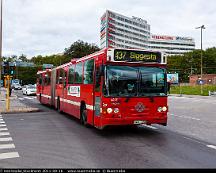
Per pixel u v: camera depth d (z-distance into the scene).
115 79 11.84
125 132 12.99
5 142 10.83
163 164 7.79
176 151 9.30
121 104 11.79
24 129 13.93
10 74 23.17
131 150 9.46
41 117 18.84
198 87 78.31
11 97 43.06
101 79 11.90
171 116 19.97
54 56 144.88
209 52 127.56
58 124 15.62
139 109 11.94
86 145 10.26
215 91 62.34
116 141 10.95
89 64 13.88
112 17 149.25
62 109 20.05
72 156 8.68
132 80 11.98
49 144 10.45
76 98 16.11
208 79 97.56
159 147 9.90
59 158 8.45
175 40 195.38
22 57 154.38
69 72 18.12
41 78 29.58
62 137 11.81
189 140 11.12
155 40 188.50
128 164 7.79
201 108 26.83
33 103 31.97
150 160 8.20
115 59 11.91
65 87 19.08
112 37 148.75
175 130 13.59
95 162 7.99
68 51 80.69
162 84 12.33
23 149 9.66
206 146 10.05
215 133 12.77
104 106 11.72
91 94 13.30
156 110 12.15
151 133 12.73
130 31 162.38
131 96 11.88
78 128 14.20
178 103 33.97
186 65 125.44
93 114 12.98
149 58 12.24
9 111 21.34
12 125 15.26
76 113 16.11
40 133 12.80
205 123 16.19
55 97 22.56
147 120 11.99
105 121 11.68
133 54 12.07
